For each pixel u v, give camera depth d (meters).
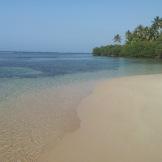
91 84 20.56
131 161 7.11
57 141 8.53
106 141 8.48
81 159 7.30
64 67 40.19
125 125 9.94
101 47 115.38
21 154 7.60
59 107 12.73
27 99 14.51
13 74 27.97
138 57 82.19
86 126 9.94
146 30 86.25
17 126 9.95
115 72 32.06
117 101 13.96
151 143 8.22
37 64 47.22
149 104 13.09
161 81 21.77
